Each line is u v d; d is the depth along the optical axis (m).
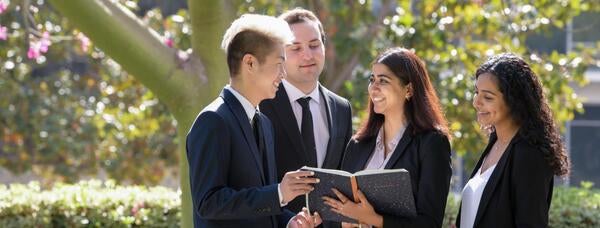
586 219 9.88
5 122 16.69
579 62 12.41
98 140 17.12
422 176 5.94
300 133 7.05
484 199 5.81
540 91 5.83
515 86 5.77
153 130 16.16
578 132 21.94
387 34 12.20
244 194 5.44
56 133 16.59
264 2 13.18
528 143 5.71
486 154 6.11
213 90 8.19
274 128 7.03
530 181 5.68
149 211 10.34
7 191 10.75
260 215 5.46
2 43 13.91
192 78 8.15
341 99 7.38
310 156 7.04
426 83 6.12
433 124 6.04
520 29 12.14
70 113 16.89
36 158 17.78
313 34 7.05
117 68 16.14
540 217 5.68
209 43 8.20
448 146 6.02
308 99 7.13
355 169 6.36
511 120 5.86
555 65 12.23
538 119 5.76
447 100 12.29
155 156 17.28
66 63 19.67
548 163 5.71
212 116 5.57
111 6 7.91
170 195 10.68
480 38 14.05
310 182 5.50
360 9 12.97
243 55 5.65
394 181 5.48
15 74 16.00
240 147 5.62
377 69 6.12
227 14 8.28
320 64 7.11
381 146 6.27
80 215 10.27
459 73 12.65
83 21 7.71
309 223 5.73
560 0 12.30
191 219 8.32
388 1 13.30
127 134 16.28
